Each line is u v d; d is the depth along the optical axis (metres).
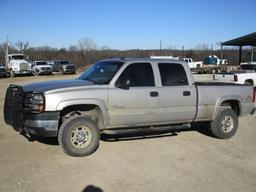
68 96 6.78
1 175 5.77
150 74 7.74
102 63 8.09
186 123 8.38
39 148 7.38
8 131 8.90
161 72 7.88
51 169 6.11
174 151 7.41
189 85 8.19
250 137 8.98
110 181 5.62
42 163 6.41
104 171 6.07
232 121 8.77
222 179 5.83
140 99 7.49
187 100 8.07
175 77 8.05
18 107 6.91
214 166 6.49
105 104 7.14
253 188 5.48
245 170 6.31
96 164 6.43
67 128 6.77
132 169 6.21
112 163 6.51
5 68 42.97
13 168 6.12
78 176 5.80
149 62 7.80
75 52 79.62
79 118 6.86
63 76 42.97
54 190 5.21
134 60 7.66
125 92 7.33
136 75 7.58
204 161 6.78
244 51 75.00
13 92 7.15
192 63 53.03
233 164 6.64
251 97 9.13
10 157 6.74
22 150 7.22
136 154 7.12
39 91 6.73
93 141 6.98
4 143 7.74
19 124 6.95
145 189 5.33
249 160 6.92
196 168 6.35
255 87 9.30
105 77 7.45
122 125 7.46
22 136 8.38
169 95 7.82
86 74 8.12
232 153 7.40
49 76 43.28
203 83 8.83
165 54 78.31
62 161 6.55
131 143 7.97
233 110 8.85
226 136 8.67
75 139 6.85
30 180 5.57
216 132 8.62
